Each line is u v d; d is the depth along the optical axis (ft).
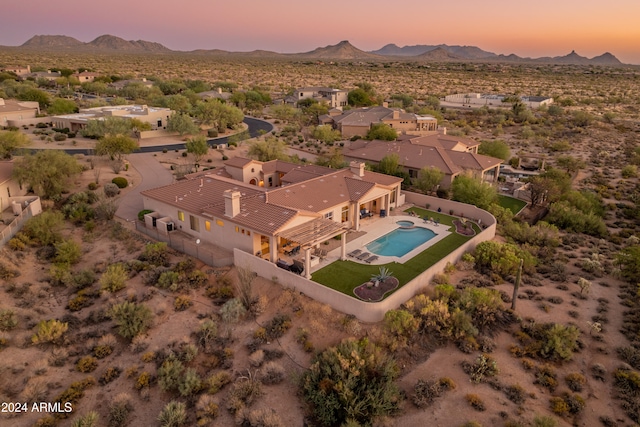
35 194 154.20
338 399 76.48
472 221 152.56
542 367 84.84
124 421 76.07
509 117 388.98
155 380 83.97
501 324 96.02
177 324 97.91
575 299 107.55
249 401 78.64
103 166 196.75
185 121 273.95
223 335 94.58
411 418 74.84
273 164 179.93
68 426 75.20
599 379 82.69
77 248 120.88
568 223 156.66
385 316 92.79
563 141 291.79
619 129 346.74
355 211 140.36
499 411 75.36
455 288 110.22
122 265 115.75
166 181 184.85
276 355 88.89
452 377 82.64
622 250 127.34
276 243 111.96
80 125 275.59
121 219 144.25
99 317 98.94
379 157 203.00
